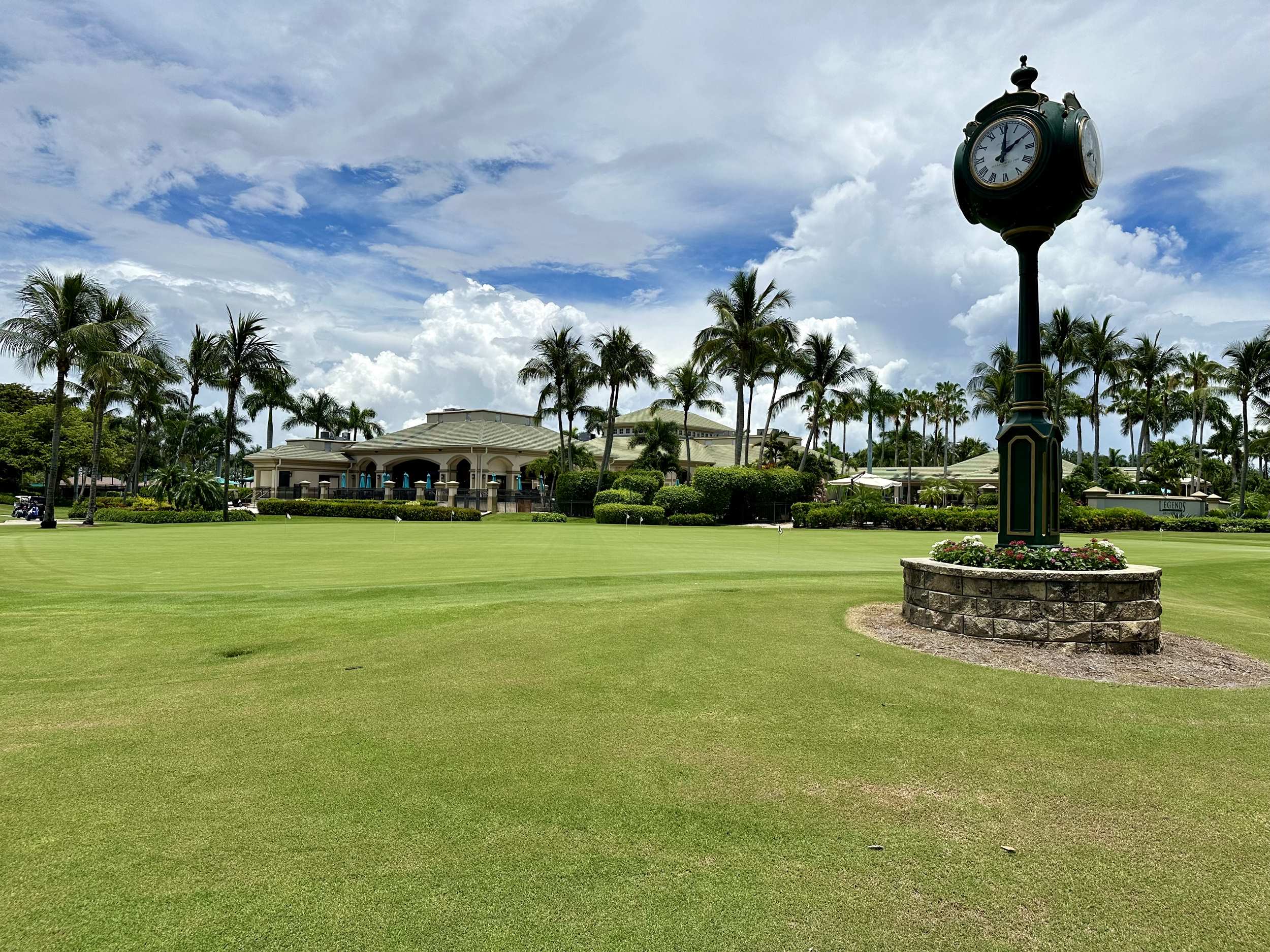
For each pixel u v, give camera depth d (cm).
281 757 464
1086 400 6712
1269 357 4878
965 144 902
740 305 4522
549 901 314
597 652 721
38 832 368
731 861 348
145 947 282
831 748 487
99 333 3425
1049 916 308
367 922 299
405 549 2022
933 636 806
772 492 4428
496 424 6347
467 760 462
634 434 7050
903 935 295
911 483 6944
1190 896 323
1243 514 5000
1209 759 477
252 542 2309
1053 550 820
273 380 4659
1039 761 471
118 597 996
